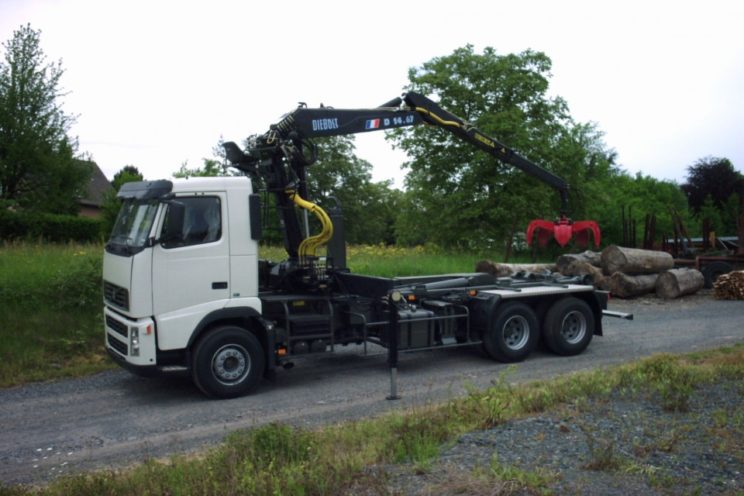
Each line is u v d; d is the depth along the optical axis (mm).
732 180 54438
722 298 16797
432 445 5395
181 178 7988
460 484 4496
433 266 17969
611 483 4457
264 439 5453
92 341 11000
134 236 8039
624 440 5363
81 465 5906
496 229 27438
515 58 27859
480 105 27438
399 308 9562
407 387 8539
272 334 8336
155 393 8500
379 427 6117
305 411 7473
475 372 9359
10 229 24781
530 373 9211
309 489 4578
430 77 27484
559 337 10312
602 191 30625
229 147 9672
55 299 12031
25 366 9836
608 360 9945
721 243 21812
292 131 9625
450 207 28062
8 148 26172
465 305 10141
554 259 25656
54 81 27266
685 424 5738
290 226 9516
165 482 4930
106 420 7344
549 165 27422
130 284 7746
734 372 7750
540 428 5797
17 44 26422
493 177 27281
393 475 4785
